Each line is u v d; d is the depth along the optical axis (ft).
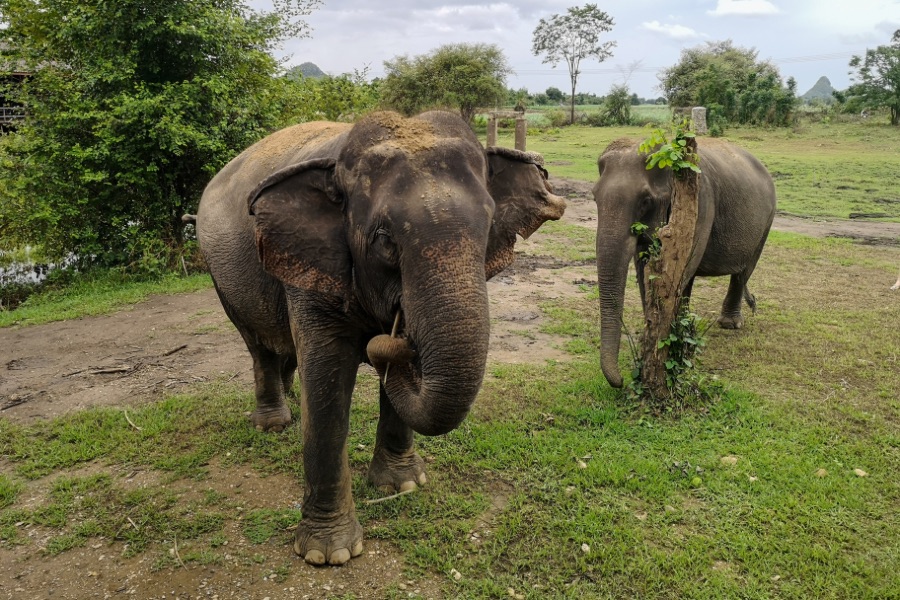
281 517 12.22
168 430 16.01
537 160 10.77
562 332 22.54
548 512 12.24
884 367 19.02
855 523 11.79
